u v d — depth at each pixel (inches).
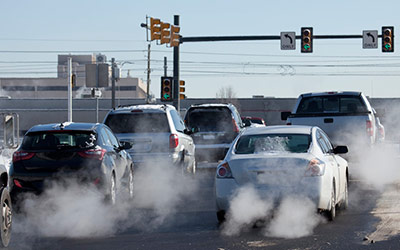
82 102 6299.2
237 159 850.8
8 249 749.3
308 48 2672.2
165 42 2458.2
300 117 1430.9
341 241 753.0
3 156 771.4
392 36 2691.9
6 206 747.4
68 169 959.0
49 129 981.8
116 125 1325.0
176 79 2586.1
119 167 1071.0
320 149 893.8
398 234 791.7
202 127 1734.7
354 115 1405.0
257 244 749.3
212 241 775.1
